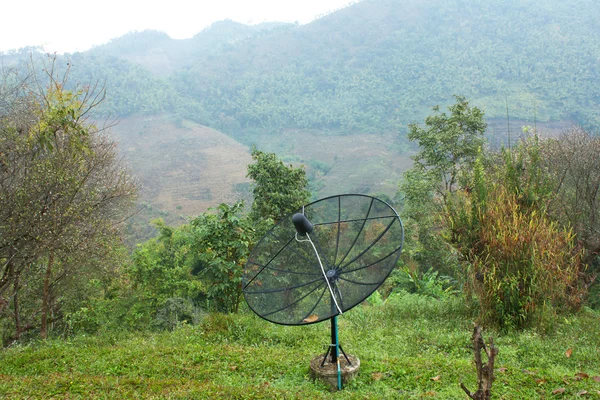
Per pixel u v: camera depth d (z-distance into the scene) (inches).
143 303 738.2
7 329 594.9
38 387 198.4
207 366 228.1
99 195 419.5
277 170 557.0
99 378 209.3
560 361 219.6
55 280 476.7
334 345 204.7
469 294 315.3
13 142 342.3
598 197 452.4
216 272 379.9
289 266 218.7
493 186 352.8
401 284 545.6
